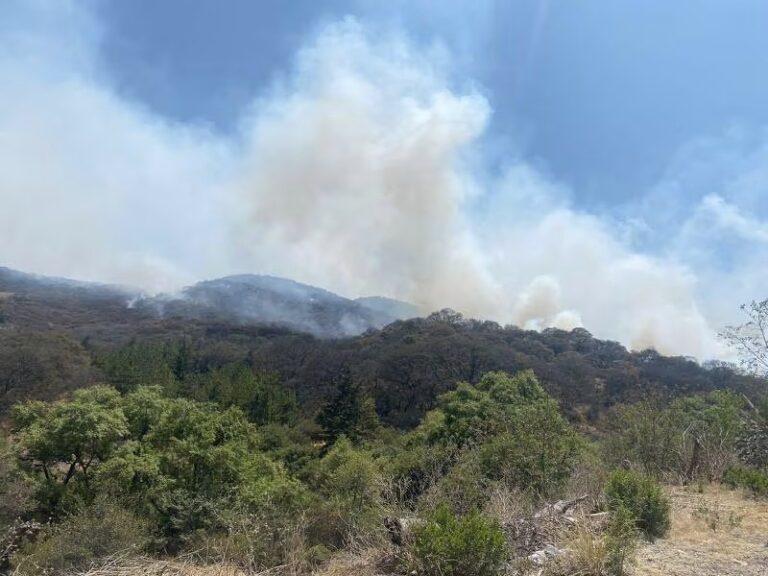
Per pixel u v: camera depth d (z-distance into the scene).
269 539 5.11
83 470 20.91
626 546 4.47
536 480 7.15
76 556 6.66
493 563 3.88
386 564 4.47
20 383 49.00
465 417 23.91
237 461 20.56
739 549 5.02
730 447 9.64
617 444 10.64
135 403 23.45
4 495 14.69
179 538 12.39
